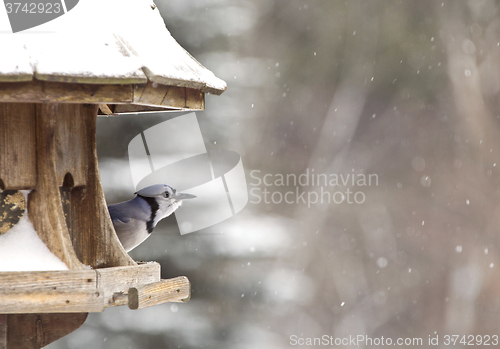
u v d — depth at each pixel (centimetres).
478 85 2664
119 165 1196
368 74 2809
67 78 493
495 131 2669
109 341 1185
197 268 1229
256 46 2600
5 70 477
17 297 513
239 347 1224
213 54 1304
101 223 617
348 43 2819
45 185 566
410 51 2777
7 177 561
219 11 1293
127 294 571
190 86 582
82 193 624
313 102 2803
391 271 2641
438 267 2605
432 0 2720
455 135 2739
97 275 540
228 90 1313
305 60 2772
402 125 2838
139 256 1205
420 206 2742
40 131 571
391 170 2819
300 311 2333
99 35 544
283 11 2744
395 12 2775
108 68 511
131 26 584
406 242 2697
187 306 1227
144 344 1196
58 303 525
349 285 2586
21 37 508
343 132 2805
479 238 2595
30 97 500
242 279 1276
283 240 1335
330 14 2794
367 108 2873
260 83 1430
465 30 2673
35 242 560
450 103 2758
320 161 2781
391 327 2486
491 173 2655
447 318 2491
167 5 1278
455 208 2680
